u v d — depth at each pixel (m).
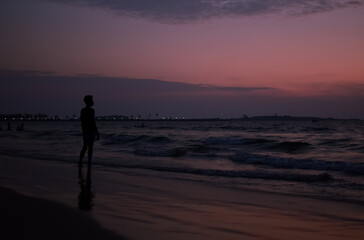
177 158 14.35
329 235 4.47
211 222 4.91
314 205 6.28
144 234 4.12
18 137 34.12
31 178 8.68
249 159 13.33
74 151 17.78
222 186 8.16
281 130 56.59
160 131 57.41
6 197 5.94
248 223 4.95
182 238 4.07
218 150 17.97
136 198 6.48
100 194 6.76
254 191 7.60
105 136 31.38
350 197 7.04
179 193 7.16
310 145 20.75
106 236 3.96
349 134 40.62
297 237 4.35
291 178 9.38
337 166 11.16
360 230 4.71
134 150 18.16
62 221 4.53
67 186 7.60
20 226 4.23
